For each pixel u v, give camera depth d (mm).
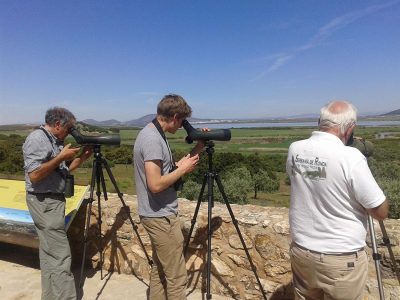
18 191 4473
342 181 2029
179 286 2959
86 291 3707
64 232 3322
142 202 2891
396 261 2779
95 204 4176
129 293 3650
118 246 4074
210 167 3094
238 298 3482
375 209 1989
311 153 2148
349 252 2072
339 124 2129
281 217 3393
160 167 2742
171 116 2768
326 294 2178
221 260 3537
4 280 3949
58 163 3000
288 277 3223
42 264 3238
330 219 2090
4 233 4043
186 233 3668
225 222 3492
